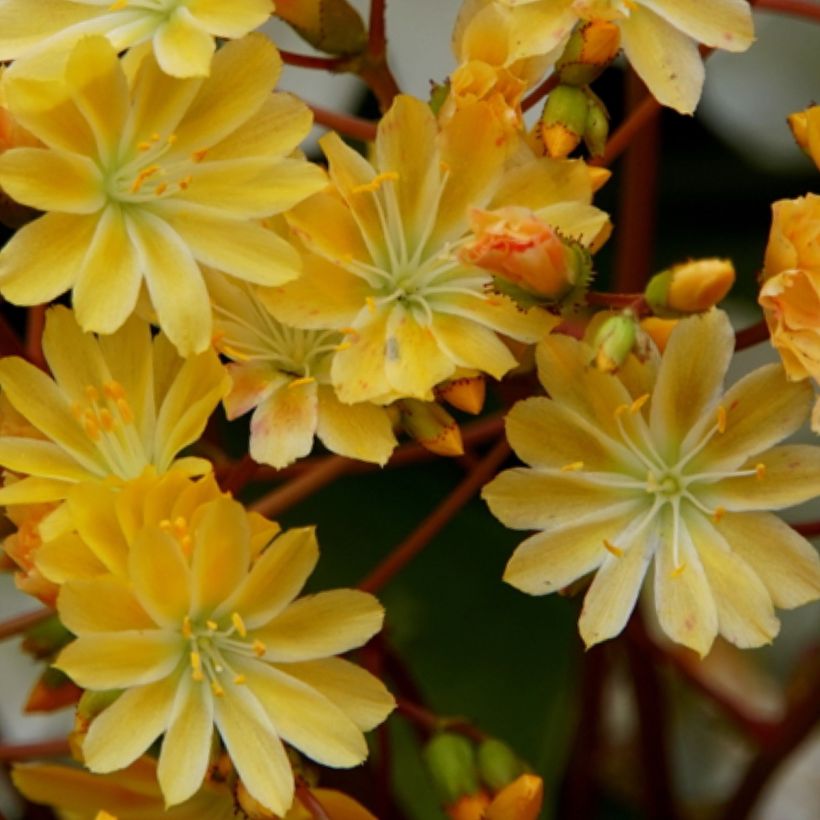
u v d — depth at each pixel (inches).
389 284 20.3
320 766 21.6
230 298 20.3
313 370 20.3
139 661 20.0
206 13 20.1
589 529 20.4
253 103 20.1
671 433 20.3
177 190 20.1
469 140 20.2
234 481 20.3
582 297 20.0
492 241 19.8
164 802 20.8
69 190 20.0
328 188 20.2
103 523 19.8
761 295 20.0
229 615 20.1
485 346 20.1
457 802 20.7
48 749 21.3
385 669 21.4
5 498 20.0
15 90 19.8
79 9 20.2
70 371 20.2
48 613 20.8
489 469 20.9
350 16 20.9
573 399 20.2
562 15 20.3
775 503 20.4
